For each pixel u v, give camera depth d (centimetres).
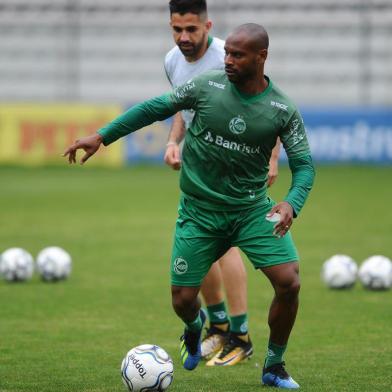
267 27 12469
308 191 2212
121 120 2255
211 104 2214
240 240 2300
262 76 2208
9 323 3297
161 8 12688
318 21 12388
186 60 2753
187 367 2477
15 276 4238
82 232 6025
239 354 2691
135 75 12788
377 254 5062
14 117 10912
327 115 10825
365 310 3531
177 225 2352
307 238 5719
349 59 12412
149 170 10700
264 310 3575
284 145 2250
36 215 6938
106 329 3194
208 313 2783
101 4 12675
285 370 2392
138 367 2200
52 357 2745
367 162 10762
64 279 4294
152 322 3325
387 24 12250
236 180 2261
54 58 12762
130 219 6706
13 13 12750
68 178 9906
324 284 4169
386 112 10725
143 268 4647
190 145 2288
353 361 2681
